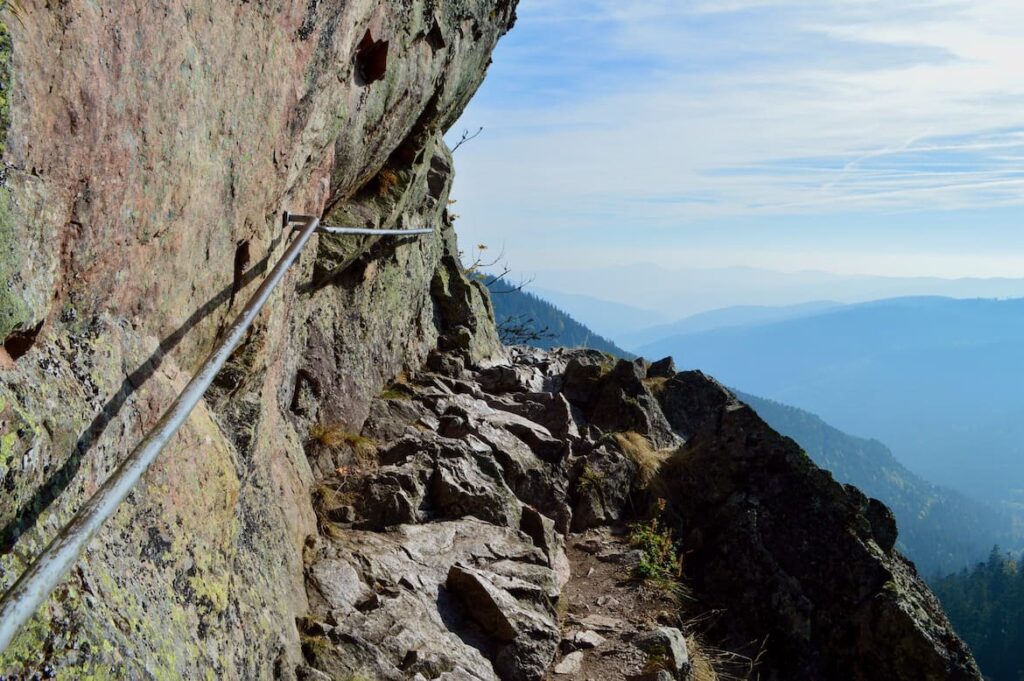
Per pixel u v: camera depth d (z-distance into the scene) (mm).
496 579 8445
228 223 4812
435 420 12312
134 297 3840
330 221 10500
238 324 3691
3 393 2668
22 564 2547
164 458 4027
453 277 18062
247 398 5961
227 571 4562
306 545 7602
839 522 11820
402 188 11945
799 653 10914
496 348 19344
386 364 13172
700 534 12391
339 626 6582
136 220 3580
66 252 3076
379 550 8234
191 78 3816
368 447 10352
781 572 11445
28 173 2725
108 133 3146
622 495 12875
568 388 16625
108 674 2764
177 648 3506
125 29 3145
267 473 6547
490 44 13289
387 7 7750
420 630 7066
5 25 2502
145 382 3873
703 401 16547
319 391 10406
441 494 10047
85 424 3156
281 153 5473
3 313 2654
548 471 12516
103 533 3256
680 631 9500
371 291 12539
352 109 7988
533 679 7562
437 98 11711
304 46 5359
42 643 2543
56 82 2762
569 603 9734
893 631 10578
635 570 10992
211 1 3898
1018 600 158250
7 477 2568
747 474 12703
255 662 4672
